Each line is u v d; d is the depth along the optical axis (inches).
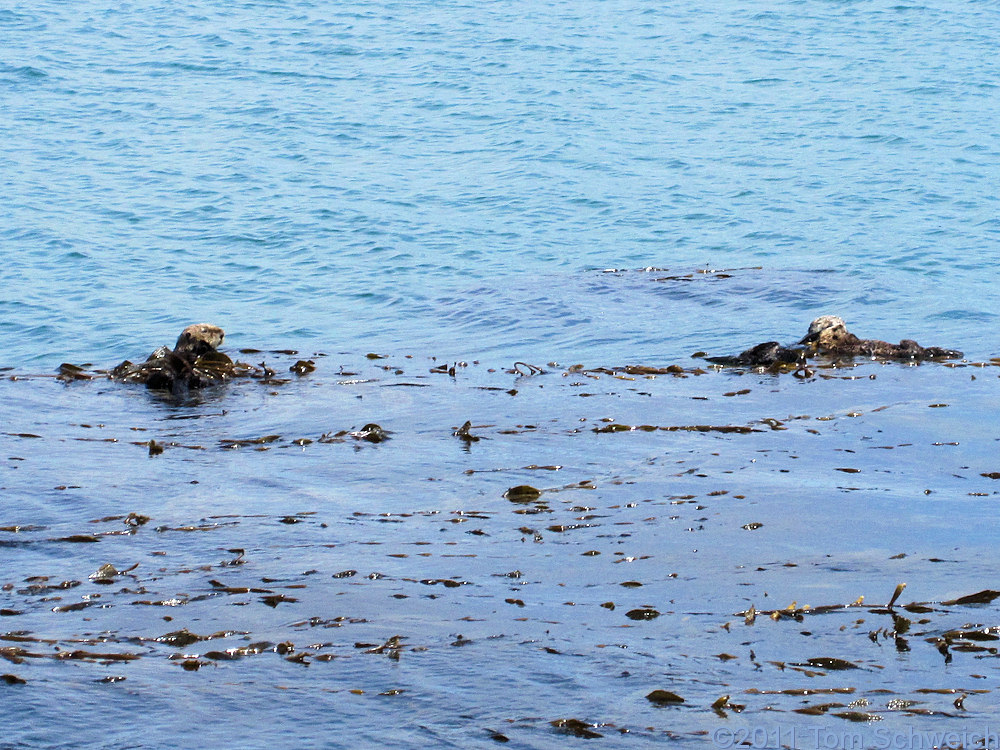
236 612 257.6
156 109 1074.1
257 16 1478.8
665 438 400.2
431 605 260.4
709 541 300.2
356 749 201.9
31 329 589.0
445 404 453.7
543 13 1523.1
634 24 1473.9
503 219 802.2
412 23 1455.5
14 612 259.0
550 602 262.1
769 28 1460.4
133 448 397.1
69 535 308.5
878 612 255.6
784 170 920.3
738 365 518.6
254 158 934.4
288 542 301.9
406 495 341.1
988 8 1558.8
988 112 1087.0
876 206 831.1
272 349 563.2
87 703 217.5
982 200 841.5
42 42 1304.1
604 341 570.3
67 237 736.3
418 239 757.9
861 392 467.2
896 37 1413.6
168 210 803.4
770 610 257.4
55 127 1005.8
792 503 328.8
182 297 646.5
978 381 482.9
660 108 1106.1
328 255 725.9
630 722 209.6
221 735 206.4
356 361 537.0
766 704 215.9
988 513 319.9
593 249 745.6
